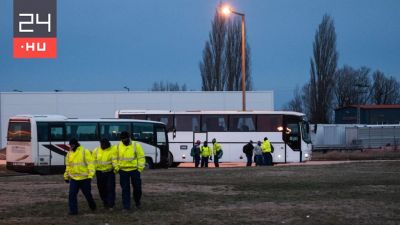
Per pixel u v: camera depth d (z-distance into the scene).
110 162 14.37
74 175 13.75
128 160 14.11
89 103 59.62
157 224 12.30
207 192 18.70
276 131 37.84
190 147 38.19
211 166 39.94
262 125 38.00
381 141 65.56
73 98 59.47
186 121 38.41
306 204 15.57
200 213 13.93
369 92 113.75
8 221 12.76
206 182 22.36
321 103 74.69
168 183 21.91
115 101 59.66
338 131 64.50
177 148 38.25
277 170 28.89
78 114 59.56
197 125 38.34
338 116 97.94
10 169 30.34
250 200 16.53
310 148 38.41
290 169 29.59
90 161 13.81
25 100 59.16
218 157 36.88
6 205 15.52
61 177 26.55
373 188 19.73
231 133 38.12
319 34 75.38
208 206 15.23
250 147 36.72
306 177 24.47
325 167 31.14
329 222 12.50
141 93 59.75
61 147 30.55
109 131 32.53
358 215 13.49
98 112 59.66
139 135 33.59
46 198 17.19
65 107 59.41
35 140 29.84
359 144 64.25
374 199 16.59
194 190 19.33
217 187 20.27
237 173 27.11
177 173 27.53
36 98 59.25
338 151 62.00
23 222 12.61
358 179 23.25
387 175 25.36
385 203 15.68
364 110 93.06
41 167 29.92
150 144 33.94
